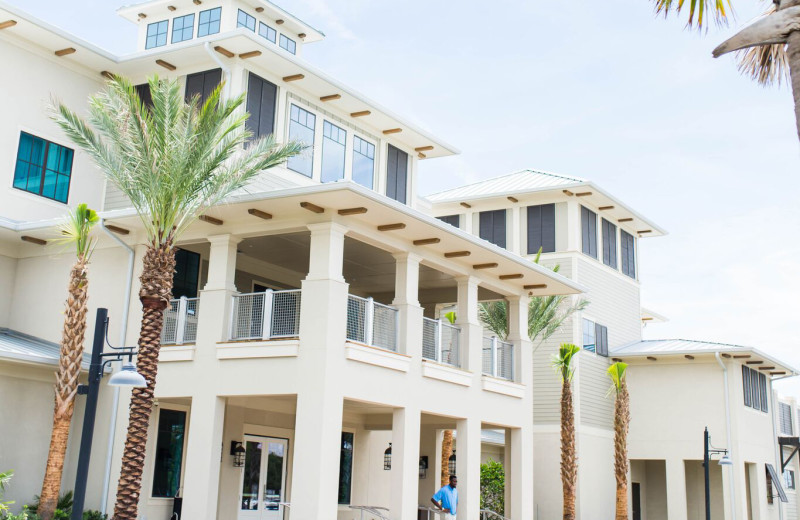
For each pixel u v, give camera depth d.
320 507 15.02
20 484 17.39
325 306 15.87
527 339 22.97
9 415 17.38
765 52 9.63
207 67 20.73
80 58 21.31
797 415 46.34
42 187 20.59
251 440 20.89
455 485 19.31
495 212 36.19
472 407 19.98
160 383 17.52
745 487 33.38
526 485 21.86
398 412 17.58
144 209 15.88
